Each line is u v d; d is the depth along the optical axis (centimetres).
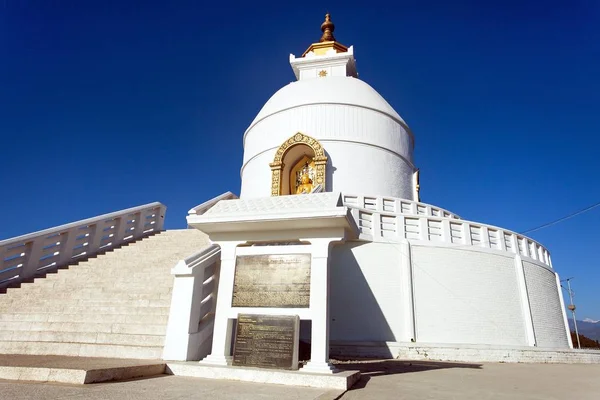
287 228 787
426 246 1598
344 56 2931
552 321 1798
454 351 1359
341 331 1463
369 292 1506
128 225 1723
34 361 667
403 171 2433
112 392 505
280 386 622
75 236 1451
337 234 761
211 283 956
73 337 870
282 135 2406
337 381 628
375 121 2420
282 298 747
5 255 1230
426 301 1515
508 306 1627
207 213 816
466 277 1588
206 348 866
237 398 508
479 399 616
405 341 1438
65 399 451
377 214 1622
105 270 1237
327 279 746
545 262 1977
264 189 2364
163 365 711
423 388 699
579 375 1019
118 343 848
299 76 3105
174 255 1355
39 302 1055
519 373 1023
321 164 2222
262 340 724
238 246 828
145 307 952
